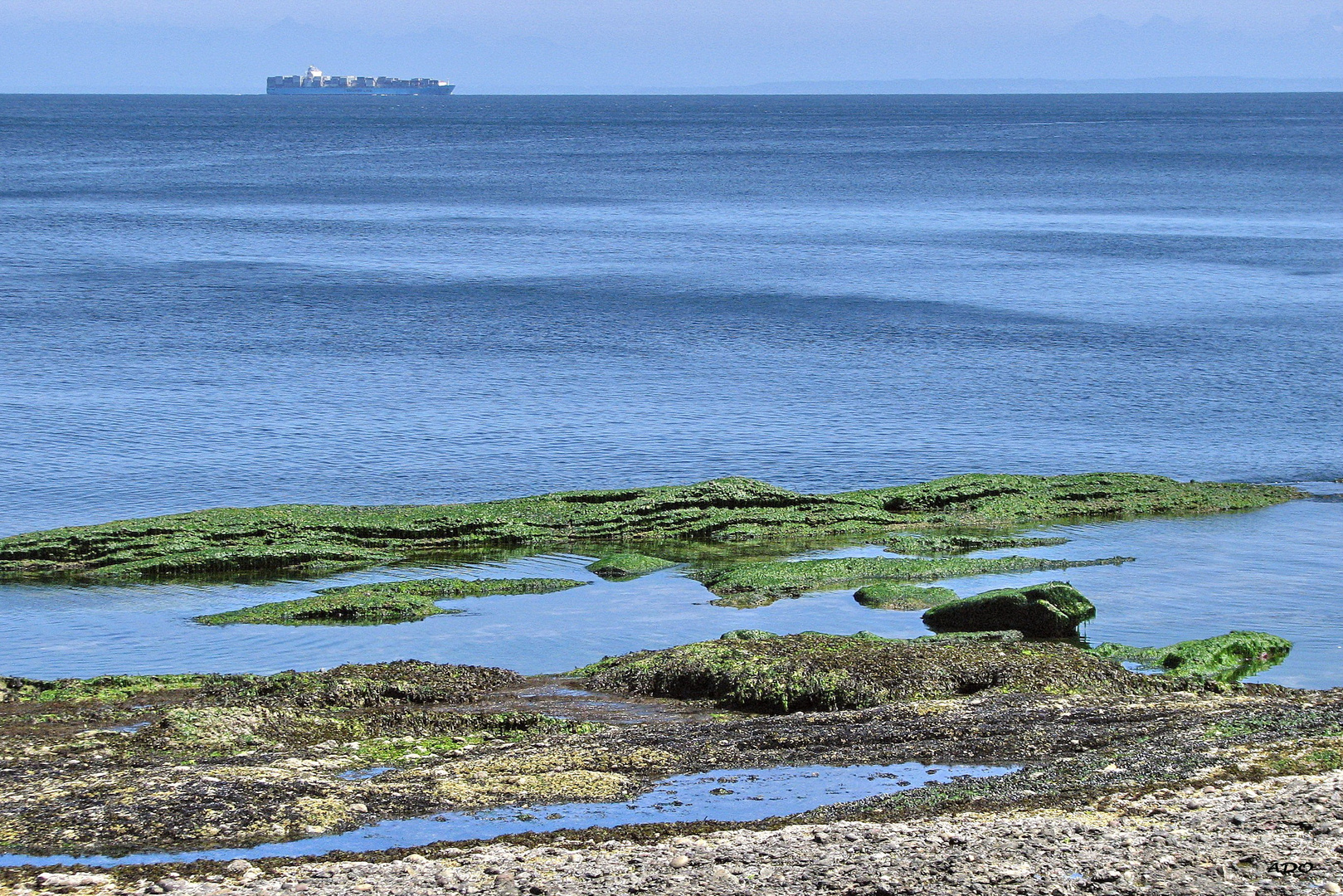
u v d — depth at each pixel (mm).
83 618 82688
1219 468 121375
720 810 51688
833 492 113438
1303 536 101250
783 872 43031
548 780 54625
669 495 106062
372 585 88375
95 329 175375
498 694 68250
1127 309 198000
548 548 99938
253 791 52594
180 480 113062
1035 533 103125
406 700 66625
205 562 92750
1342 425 134750
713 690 67688
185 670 73625
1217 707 63125
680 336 177000
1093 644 77625
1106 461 123125
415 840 48906
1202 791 49938
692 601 87188
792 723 62406
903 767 56219
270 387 144875
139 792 52250
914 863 43219
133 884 43656
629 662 71062
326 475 115375
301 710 63844
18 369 150875
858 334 178500
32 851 47625
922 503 108000
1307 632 79562
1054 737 59156
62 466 115875
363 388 145500
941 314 193750
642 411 138000
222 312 190250
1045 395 146125
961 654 70688
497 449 124062
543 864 44344
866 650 70688
